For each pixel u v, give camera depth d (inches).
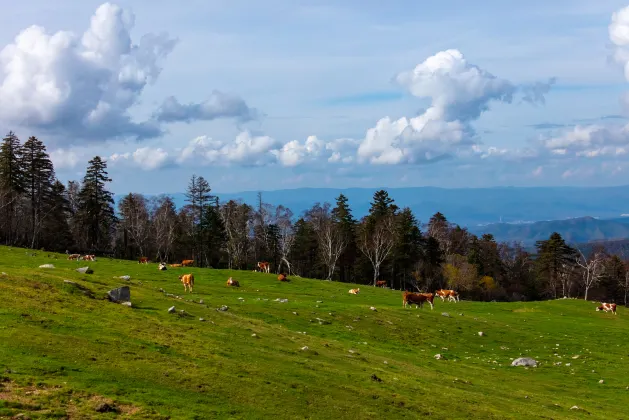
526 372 1521.9
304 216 5629.9
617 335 2290.8
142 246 5064.0
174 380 781.3
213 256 5034.5
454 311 2618.1
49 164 3998.5
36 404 593.9
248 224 5177.2
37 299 1010.1
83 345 825.5
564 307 3243.1
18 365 690.2
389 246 4552.2
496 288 5418.3
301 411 776.3
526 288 5885.8
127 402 661.3
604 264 5639.8
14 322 848.9
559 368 1595.7
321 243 4827.8
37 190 4057.6
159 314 1179.9
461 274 4722.0
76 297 1114.1
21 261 2501.2
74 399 634.8
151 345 918.4
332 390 899.4
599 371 1595.7
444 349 1710.1
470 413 933.2
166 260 4852.4
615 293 5861.2
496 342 1911.9
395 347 1603.1
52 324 890.7
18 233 4414.4
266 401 783.1
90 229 4232.3
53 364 722.2
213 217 4699.8
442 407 937.5
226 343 1064.8
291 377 921.5
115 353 828.0
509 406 1045.8
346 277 5374.0
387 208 5182.1
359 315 1915.6
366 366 1157.1
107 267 2679.6
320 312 1871.3
